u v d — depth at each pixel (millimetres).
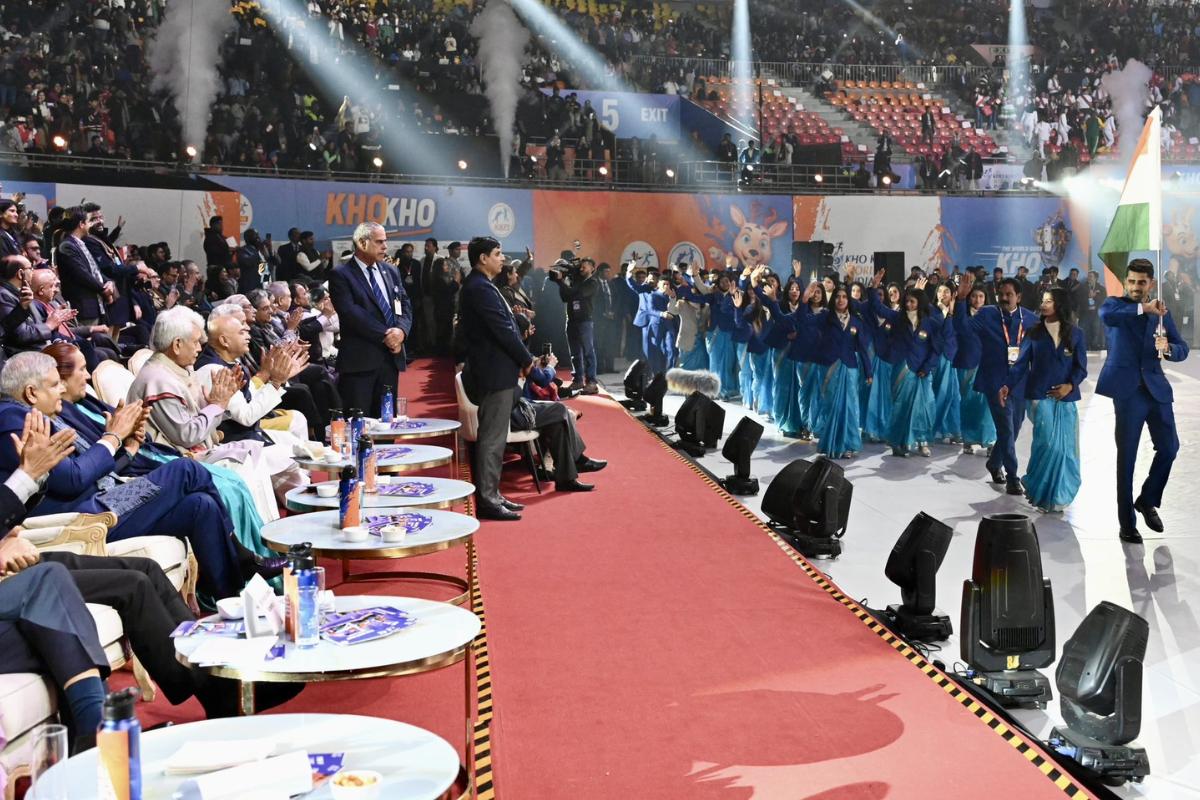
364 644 3766
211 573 5363
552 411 9750
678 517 8633
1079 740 4379
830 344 11750
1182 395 18406
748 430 9734
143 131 20984
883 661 5418
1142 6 34156
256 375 7535
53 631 3727
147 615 4250
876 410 12695
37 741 2752
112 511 5258
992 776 4141
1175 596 6949
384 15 26328
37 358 5141
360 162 22641
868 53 32531
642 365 14961
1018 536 5109
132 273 11812
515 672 5258
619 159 25719
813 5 33250
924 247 26562
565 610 6262
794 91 30984
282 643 3775
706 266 25203
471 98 25312
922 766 4223
